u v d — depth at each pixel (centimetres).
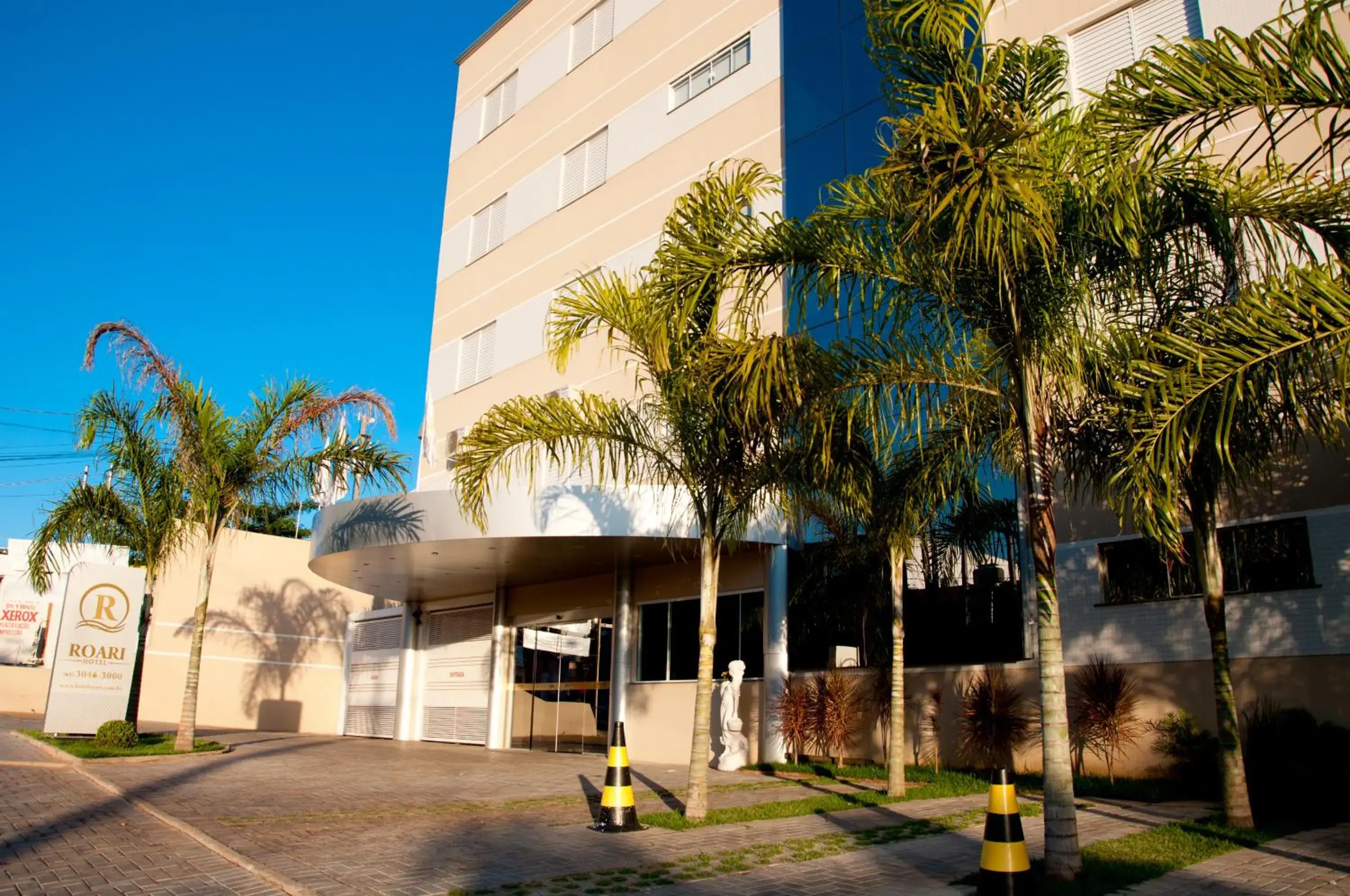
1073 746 1377
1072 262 762
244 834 901
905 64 799
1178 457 600
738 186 947
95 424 1695
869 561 1673
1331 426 693
